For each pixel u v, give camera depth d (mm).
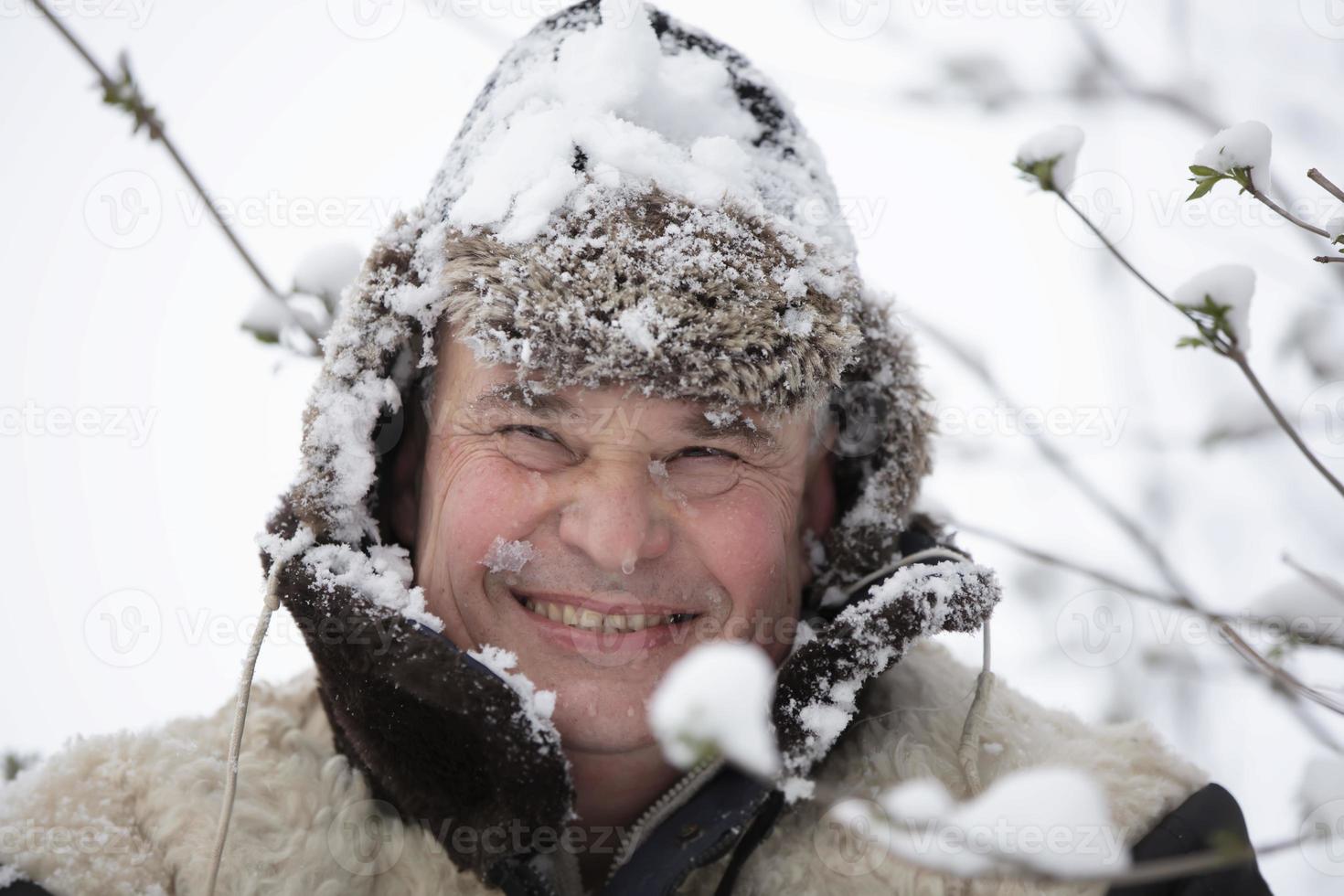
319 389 1311
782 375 1215
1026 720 1490
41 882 1154
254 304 1363
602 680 1302
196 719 1421
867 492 1462
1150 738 1492
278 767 1314
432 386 1359
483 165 1274
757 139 1417
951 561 1371
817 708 1261
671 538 1298
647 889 1220
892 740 1375
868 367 1438
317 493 1286
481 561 1289
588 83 1315
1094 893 1237
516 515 1272
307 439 1294
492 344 1205
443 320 1316
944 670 1523
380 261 1299
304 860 1231
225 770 1294
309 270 1396
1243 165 930
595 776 1340
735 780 1291
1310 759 1002
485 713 1189
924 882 1216
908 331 1465
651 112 1340
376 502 1406
